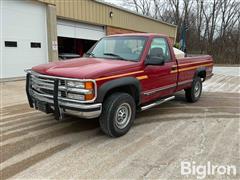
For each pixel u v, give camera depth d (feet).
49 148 12.30
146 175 9.89
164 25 79.36
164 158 11.32
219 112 19.10
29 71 14.51
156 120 16.89
